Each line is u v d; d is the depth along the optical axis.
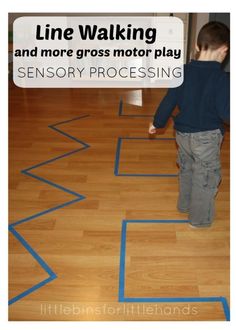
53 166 3.74
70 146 4.20
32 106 5.64
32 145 4.23
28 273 2.35
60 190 3.30
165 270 2.37
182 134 2.53
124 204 3.08
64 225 2.81
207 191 2.62
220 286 2.24
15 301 2.14
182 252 2.52
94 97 6.07
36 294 2.20
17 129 4.71
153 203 3.09
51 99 5.98
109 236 2.69
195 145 2.48
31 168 3.70
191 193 2.69
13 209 3.02
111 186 3.36
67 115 5.23
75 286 2.25
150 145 4.20
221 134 2.50
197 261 2.44
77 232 2.74
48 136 4.48
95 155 3.97
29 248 2.57
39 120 5.03
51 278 2.31
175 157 3.91
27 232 2.74
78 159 3.88
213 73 2.34
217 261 2.44
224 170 3.60
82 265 2.42
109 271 2.36
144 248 2.56
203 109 2.39
